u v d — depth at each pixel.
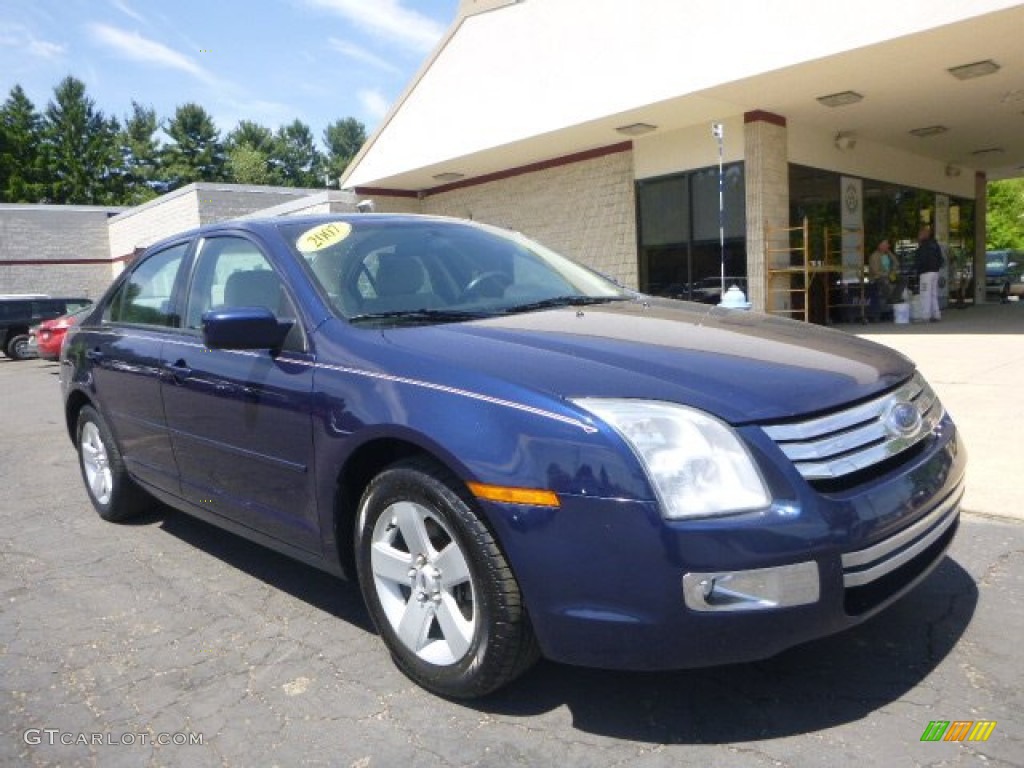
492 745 2.48
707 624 2.21
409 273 3.53
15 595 3.88
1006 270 24.64
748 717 2.54
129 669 3.10
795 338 3.00
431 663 2.72
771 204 13.27
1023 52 10.39
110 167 67.94
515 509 2.37
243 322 3.05
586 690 2.74
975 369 8.19
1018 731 2.41
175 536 4.65
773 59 10.88
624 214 15.48
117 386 4.38
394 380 2.74
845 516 2.29
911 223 17.56
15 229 29.50
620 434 2.29
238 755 2.51
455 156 16.22
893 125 14.44
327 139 87.81
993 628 3.03
